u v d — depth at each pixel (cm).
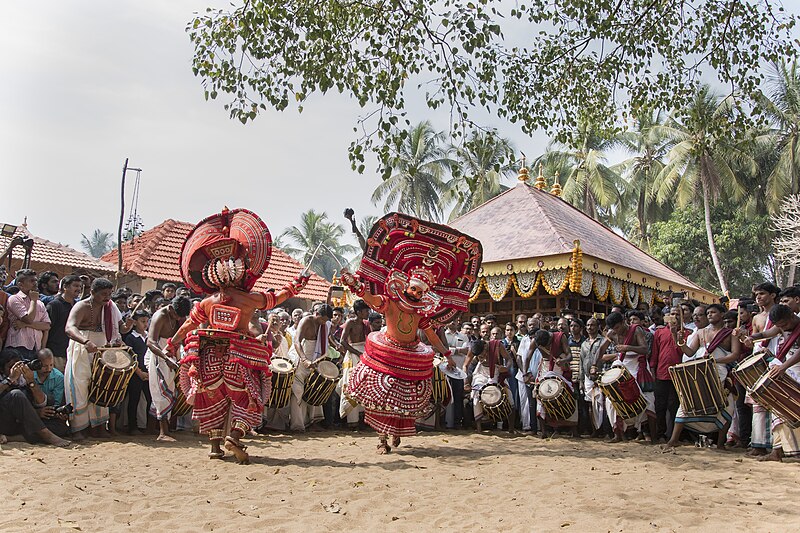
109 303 750
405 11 977
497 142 1001
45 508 449
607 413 872
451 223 1750
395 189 3678
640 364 855
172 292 945
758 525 443
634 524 441
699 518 457
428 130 3703
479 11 962
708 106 2656
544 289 1511
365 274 700
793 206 2756
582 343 936
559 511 473
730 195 3138
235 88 972
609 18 1101
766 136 3048
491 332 984
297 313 1030
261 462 649
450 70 972
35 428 685
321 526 430
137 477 552
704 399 754
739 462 685
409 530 427
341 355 977
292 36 958
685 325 930
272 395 855
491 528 433
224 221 656
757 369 693
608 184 3434
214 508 464
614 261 1512
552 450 781
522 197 1714
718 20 1117
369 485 552
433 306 694
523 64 1126
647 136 3512
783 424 679
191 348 627
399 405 689
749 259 3259
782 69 3064
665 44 1139
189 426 848
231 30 971
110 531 408
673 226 3353
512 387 970
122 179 1797
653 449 787
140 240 2056
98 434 754
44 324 736
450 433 945
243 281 632
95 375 715
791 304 680
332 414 959
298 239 4888
